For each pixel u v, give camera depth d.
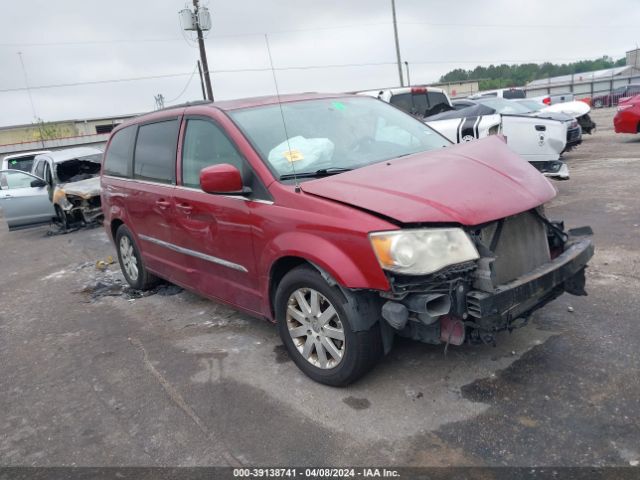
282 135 3.93
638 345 3.54
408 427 2.98
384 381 3.44
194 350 4.32
